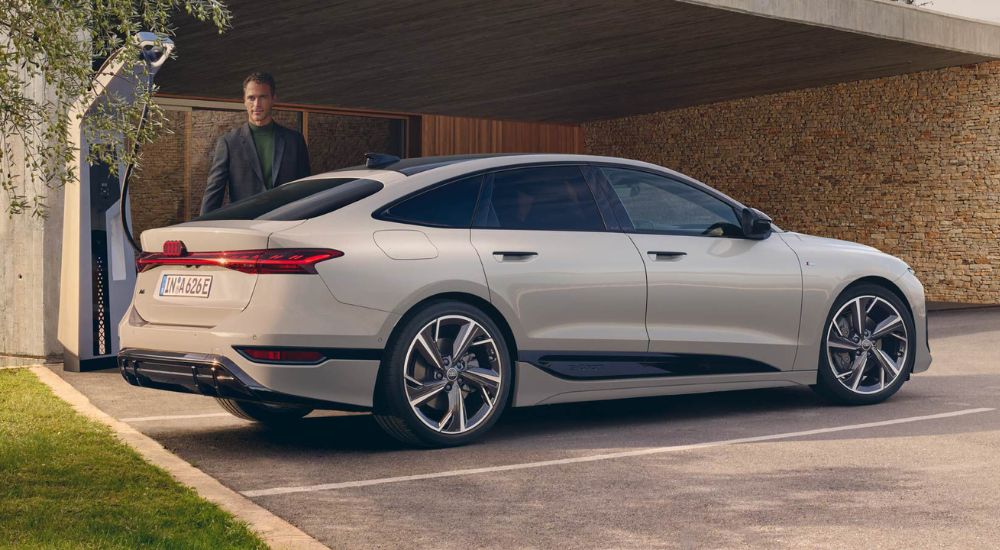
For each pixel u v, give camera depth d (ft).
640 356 20.29
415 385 18.24
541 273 19.30
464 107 65.21
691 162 69.26
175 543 12.21
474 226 19.08
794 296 21.97
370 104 63.52
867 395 22.86
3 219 29.89
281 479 16.40
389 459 17.81
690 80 58.18
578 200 20.34
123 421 21.42
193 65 49.11
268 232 17.49
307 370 17.29
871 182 60.03
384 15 40.73
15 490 14.85
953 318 45.21
